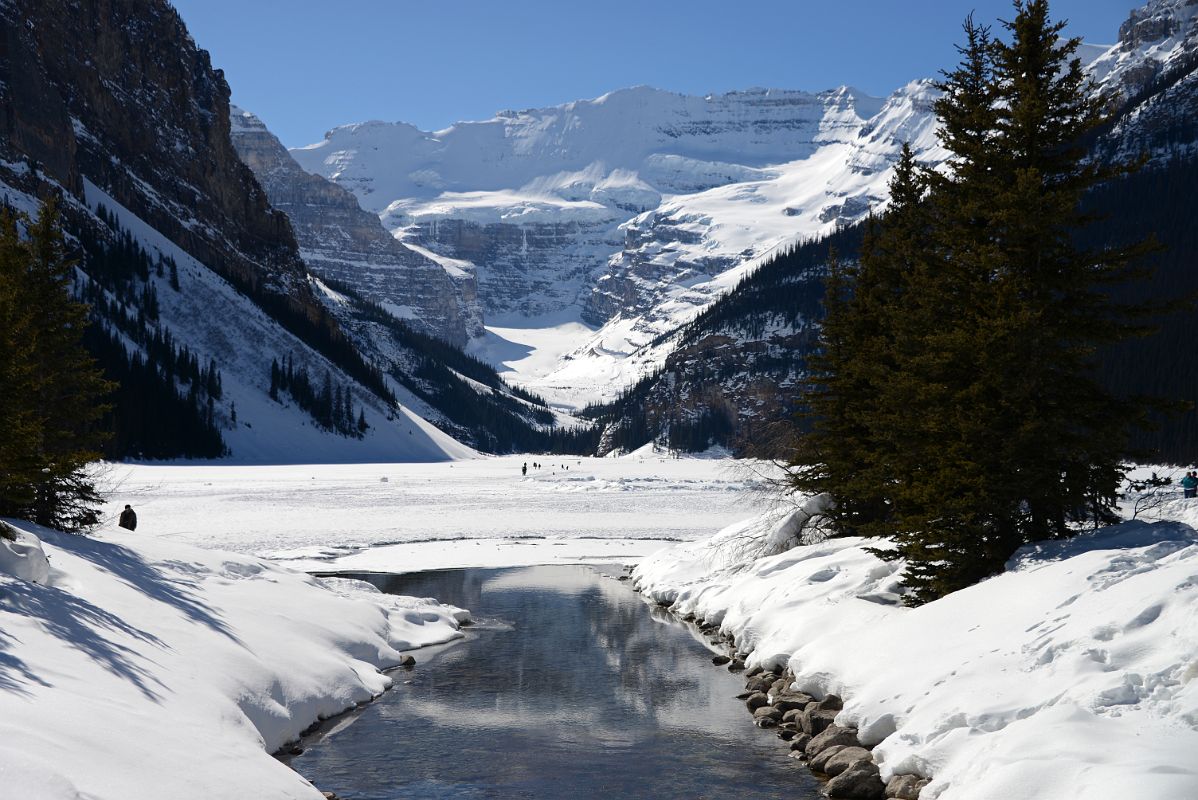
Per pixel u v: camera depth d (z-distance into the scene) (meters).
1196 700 10.62
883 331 28.20
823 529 30.89
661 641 27.06
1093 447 18.59
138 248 188.25
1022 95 20.02
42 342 27.70
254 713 16.72
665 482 106.12
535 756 16.77
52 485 27.09
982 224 20.92
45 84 191.38
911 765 13.07
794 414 30.67
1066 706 11.51
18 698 11.73
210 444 149.62
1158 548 15.29
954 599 17.59
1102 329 19.47
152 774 11.07
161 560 25.02
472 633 28.31
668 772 15.87
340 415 188.62
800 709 18.41
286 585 26.66
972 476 19.02
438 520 65.06
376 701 20.55
